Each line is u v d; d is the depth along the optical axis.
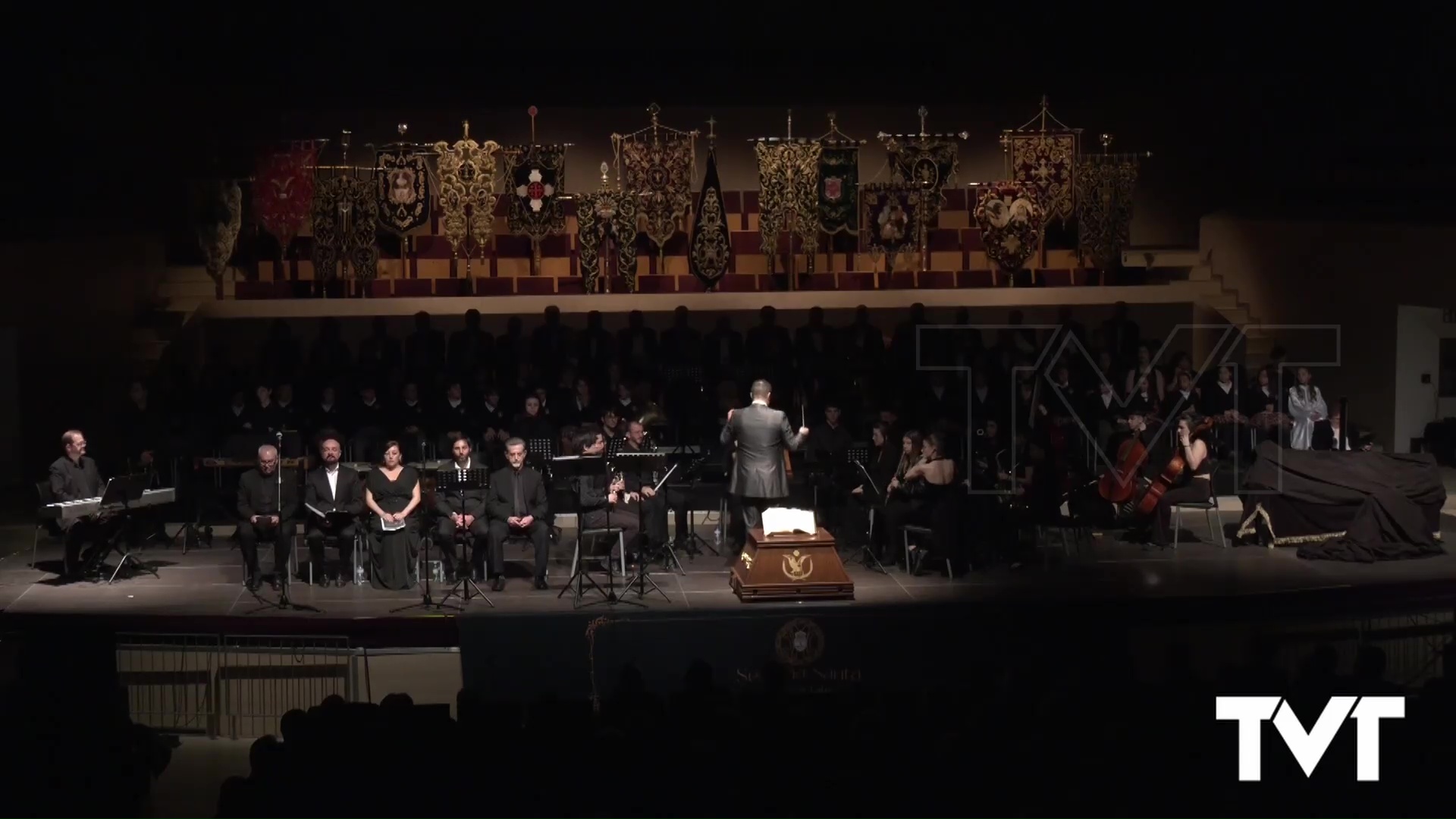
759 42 22.95
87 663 13.09
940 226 21.88
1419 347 19.86
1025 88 23.06
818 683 12.27
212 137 21.66
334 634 13.45
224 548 16.73
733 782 7.93
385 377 18.91
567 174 22.48
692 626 13.68
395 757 8.16
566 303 21.28
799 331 19.77
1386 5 20.47
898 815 7.68
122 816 9.69
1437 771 8.17
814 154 20.42
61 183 20.09
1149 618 14.00
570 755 8.27
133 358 20.17
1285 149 22.19
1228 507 18.34
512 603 14.09
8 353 19.03
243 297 20.89
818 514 16.94
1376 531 15.63
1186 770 8.18
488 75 22.55
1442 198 19.11
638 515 15.49
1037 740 8.38
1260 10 22.30
